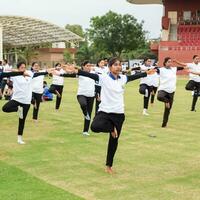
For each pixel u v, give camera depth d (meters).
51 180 6.59
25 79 9.09
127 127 11.43
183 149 8.80
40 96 12.31
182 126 11.68
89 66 10.47
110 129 6.89
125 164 7.57
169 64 11.30
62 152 8.42
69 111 14.77
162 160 7.87
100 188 6.23
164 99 11.15
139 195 5.94
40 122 12.24
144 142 9.48
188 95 20.98
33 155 8.14
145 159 7.93
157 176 6.86
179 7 46.06
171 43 41.66
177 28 44.56
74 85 29.27
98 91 12.34
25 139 9.70
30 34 51.22
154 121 12.57
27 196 5.78
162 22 46.16
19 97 9.11
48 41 53.03
